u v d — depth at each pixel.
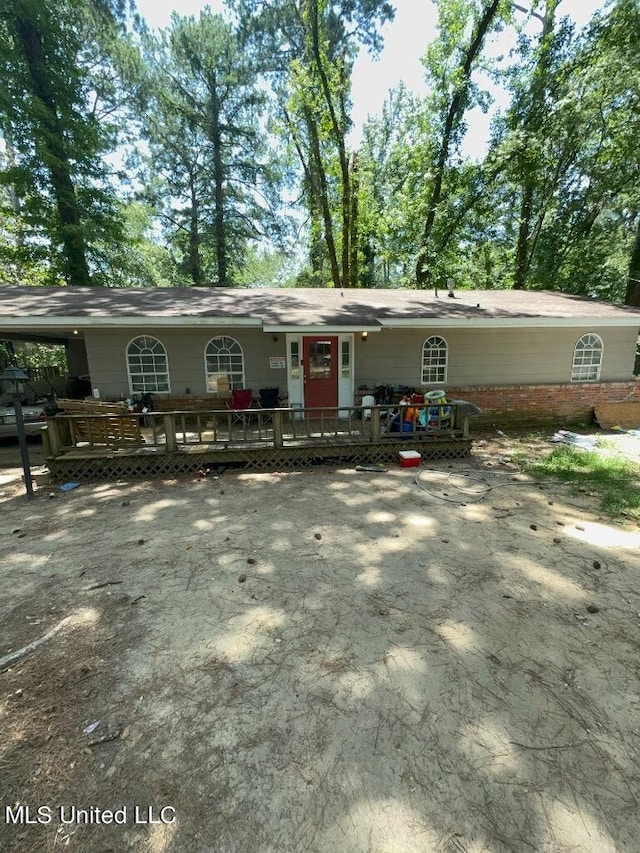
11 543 4.18
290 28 17.72
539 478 6.13
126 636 2.76
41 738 2.02
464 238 17.39
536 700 2.22
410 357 9.73
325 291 11.50
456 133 15.18
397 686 2.32
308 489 5.75
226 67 22.20
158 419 8.86
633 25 11.60
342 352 9.20
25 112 14.36
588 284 16.14
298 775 1.83
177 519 4.75
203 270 27.70
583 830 1.60
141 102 20.39
